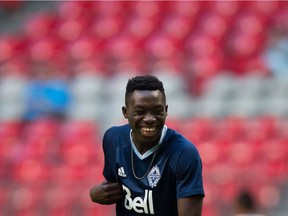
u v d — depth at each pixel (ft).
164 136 41.27
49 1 215.72
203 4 194.18
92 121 158.92
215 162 134.21
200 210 40.24
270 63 169.78
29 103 166.20
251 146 135.13
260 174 122.83
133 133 41.34
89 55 185.88
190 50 178.09
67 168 143.33
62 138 152.87
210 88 158.20
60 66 184.65
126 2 202.18
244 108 152.35
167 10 196.75
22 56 195.00
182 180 40.27
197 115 153.69
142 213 41.98
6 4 218.59
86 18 203.21
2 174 149.28
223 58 173.27
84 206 129.29
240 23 185.98
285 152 132.98
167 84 159.12
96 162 144.87
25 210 134.00
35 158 148.77
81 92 165.17
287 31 182.39
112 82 168.04
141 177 41.50
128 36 189.47
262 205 120.26
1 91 175.32
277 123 140.56
